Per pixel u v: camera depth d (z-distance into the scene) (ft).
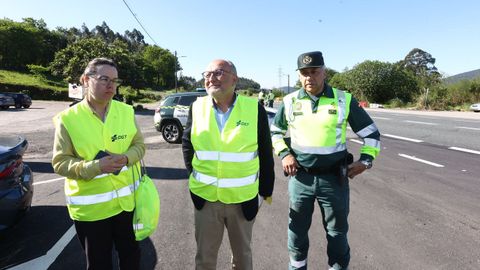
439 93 125.29
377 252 11.48
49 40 318.45
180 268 10.58
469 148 30.60
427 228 13.37
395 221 14.05
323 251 11.57
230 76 7.80
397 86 170.81
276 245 12.07
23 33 274.77
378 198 16.92
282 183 20.16
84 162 7.32
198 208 8.30
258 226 13.71
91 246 7.80
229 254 11.41
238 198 8.07
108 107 8.03
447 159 25.98
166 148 32.53
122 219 8.13
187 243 12.21
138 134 8.64
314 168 8.98
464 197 16.99
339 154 8.96
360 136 9.16
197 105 8.50
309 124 9.03
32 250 11.74
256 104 8.35
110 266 8.02
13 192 11.78
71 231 13.21
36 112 83.61
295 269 9.78
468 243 12.12
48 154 29.35
